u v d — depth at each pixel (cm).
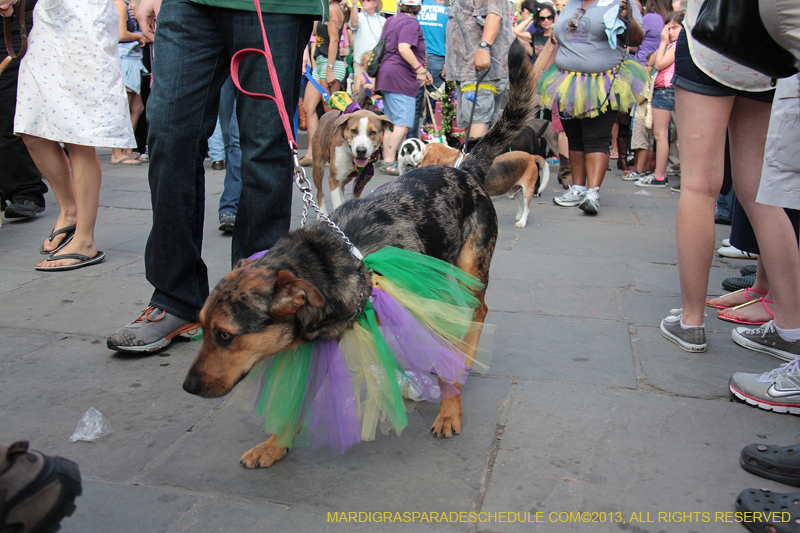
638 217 604
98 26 384
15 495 122
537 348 301
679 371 278
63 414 233
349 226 218
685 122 281
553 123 779
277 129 269
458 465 206
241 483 195
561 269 431
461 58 688
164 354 288
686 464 207
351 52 1030
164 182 274
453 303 222
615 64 574
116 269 404
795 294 283
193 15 264
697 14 269
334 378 195
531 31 866
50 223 514
